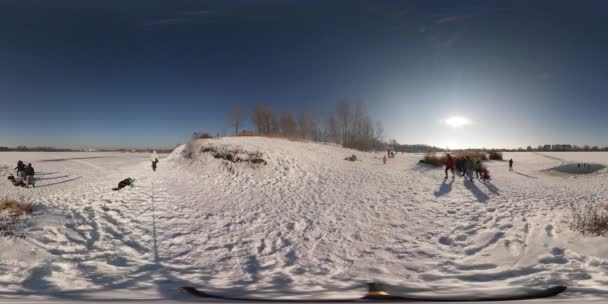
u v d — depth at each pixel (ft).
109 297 13.96
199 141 97.60
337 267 19.53
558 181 65.26
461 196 42.93
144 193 44.55
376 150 193.98
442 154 108.47
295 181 61.46
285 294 14.79
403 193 47.03
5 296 13.93
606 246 19.61
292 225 29.63
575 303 13.07
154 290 15.33
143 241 23.86
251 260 20.70
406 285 16.25
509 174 77.77
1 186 79.15
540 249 20.71
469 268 18.88
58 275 17.13
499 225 27.14
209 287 15.97
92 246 22.31
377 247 23.43
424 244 23.82
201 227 28.37
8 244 20.42
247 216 33.19
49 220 27.12
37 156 164.86
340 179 63.62
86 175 93.86
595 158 121.29
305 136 194.39
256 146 88.07
